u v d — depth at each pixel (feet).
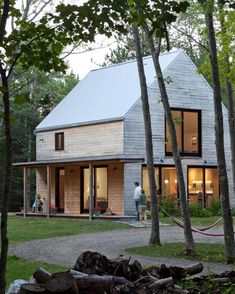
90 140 95.30
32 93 131.44
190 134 98.53
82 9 18.74
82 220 83.97
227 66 53.01
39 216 94.99
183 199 48.19
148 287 21.95
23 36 18.90
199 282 24.40
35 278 21.66
